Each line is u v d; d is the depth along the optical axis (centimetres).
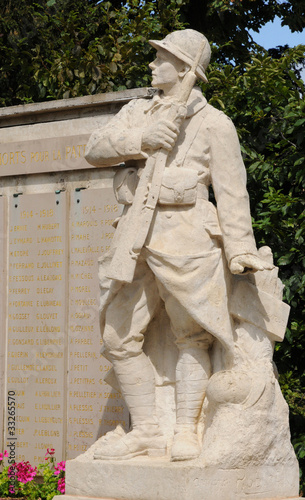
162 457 677
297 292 945
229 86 1016
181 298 657
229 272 681
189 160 681
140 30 1143
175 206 673
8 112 910
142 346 711
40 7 1255
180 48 685
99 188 868
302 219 939
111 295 686
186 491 621
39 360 885
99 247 862
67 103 881
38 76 1179
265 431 659
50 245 889
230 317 682
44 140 896
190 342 679
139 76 1147
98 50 1153
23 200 906
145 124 697
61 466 833
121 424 787
